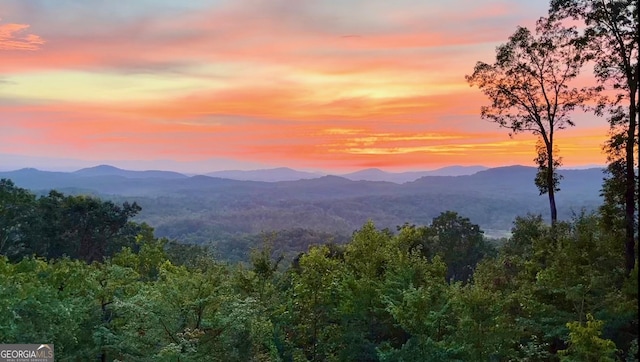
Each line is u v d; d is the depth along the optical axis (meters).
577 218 19.44
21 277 14.09
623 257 16.91
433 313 11.44
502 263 22.86
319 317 15.20
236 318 11.48
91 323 13.20
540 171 26.00
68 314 11.59
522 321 13.52
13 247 41.22
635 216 16.69
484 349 11.40
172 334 11.38
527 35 23.69
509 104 25.27
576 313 13.54
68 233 45.00
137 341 11.48
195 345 11.11
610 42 18.84
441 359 11.05
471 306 11.72
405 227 19.45
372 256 17.06
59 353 11.95
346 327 14.27
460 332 11.70
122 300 12.94
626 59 17.88
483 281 15.78
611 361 9.46
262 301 15.14
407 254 15.49
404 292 12.11
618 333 13.05
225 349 11.45
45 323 11.46
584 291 13.17
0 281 12.21
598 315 12.98
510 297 13.40
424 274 14.83
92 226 46.50
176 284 12.09
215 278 13.30
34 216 43.31
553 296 14.67
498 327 11.65
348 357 13.74
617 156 18.48
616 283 15.66
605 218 18.03
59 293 13.77
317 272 14.88
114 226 47.97
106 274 15.42
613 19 18.20
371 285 14.53
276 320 14.57
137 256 23.89
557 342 13.92
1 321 10.48
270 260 17.34
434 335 11.84
